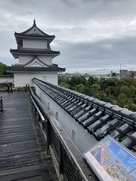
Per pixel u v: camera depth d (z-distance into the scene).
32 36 25.77
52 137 3.85
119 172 1.36
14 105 11.11
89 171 1.64
